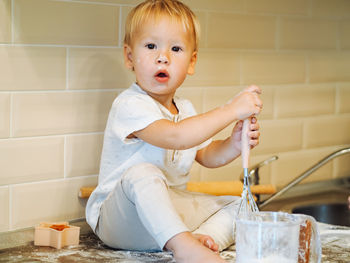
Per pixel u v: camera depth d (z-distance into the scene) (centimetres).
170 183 148
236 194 171
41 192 154
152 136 135
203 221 144
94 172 163
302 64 210
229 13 187
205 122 132
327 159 178
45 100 152
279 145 206
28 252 136
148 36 140
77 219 161
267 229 110
